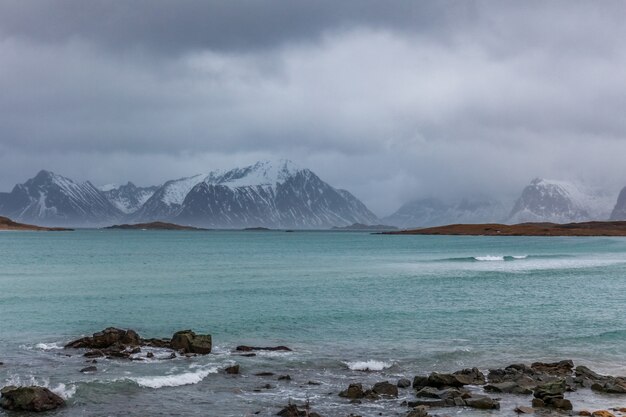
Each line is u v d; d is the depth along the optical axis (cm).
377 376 3098
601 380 2998
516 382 2897
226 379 2989
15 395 2458
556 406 2556
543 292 6700
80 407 2511
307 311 5194
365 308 5372
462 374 3012
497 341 3972
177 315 4988
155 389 2789
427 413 2431
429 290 6838
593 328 4459
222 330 4331
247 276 8581
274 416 2412
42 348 3647
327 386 2895
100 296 6162
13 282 7556
